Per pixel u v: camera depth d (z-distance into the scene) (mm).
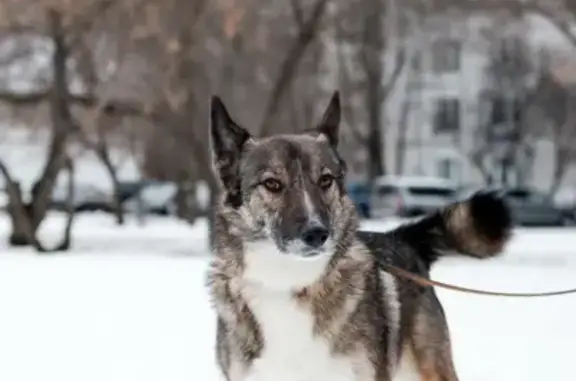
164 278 16547
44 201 25047
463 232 7137
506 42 52094
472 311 12539
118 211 38969
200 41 26844
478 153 57781
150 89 26359
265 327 5996
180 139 27875
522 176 57688
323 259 5941
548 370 9117
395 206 42812
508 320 11859
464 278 16359
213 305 6316
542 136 55844
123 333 10906
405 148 63344
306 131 6688
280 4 28469
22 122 30359
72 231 33219
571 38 30078
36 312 12523
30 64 31156
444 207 7348
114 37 26094
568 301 13438
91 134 27766
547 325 11516
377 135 45844
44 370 9000
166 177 41594
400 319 6539
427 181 47562
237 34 27594
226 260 6148
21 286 15352
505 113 57562
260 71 30422
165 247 25219
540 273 17328
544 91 53156
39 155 46531
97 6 24594
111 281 16094
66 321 11797
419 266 7023
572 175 61781
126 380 8617
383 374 6254
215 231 6320
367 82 45656
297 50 26375
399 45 45844
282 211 5926
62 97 25719
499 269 18047
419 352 6648
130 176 52812
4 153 46344
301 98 34938
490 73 58031
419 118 65312
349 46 43406
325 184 6125
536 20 51500
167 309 12773
